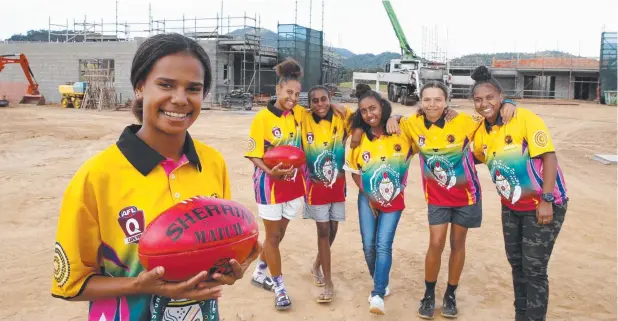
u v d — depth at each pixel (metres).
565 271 6.15
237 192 9.98
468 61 59.31
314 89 5.13
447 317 4.90
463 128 4.57
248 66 38.66
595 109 34.97
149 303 2.04
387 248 4.90
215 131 20.09
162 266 1.86
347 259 6.53
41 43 38.00
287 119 4.99
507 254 4.43
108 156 2.00
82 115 26.95
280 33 37.62
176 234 1.88
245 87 36.03
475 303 5.27
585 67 45.72
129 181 2.00
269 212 4.96
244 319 4.79
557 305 5.21
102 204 1.97
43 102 35.53
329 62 47.22
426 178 4.80
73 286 1.94
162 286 1.90
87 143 16.38
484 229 7.82
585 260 6.54
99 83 32.88
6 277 5.70
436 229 4.75
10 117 24.33
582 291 5.56
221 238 1.93
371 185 4.93
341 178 5.24
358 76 41.25
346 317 4.90
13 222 7.81
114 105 33.19
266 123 4.94
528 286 4.18
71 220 1.93
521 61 49.12
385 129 4.93
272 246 5.04
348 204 9.33
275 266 5.06
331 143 5.13
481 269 6.21
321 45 39.50
